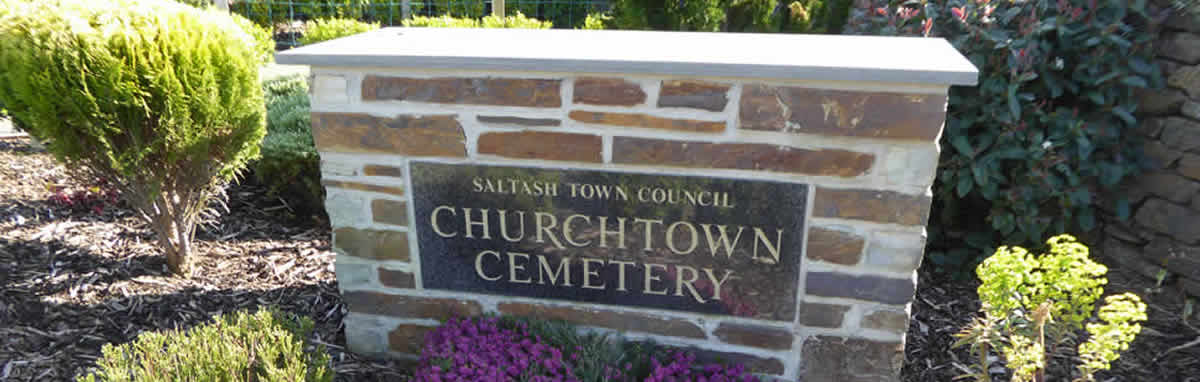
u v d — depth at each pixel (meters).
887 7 4.02
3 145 5.14
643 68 2.23
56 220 3.91
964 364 2.99
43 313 3.00
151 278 3.40
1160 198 3.56
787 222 2.43
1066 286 2.22
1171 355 3.02
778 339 2.64
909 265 2.41
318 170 4.13
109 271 3.41
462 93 2.43
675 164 2.40
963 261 3.73
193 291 3.33
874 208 2.35
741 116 2.29
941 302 3.49
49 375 2.65
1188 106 3.38
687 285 2.61
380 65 2.39
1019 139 3.39
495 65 2.32
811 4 5.29
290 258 3.74
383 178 2.64
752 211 2.43
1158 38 3.47
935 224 3.96
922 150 2.23
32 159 4.89
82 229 3.84
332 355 2.97
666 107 2.32
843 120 2.23
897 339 2.55
